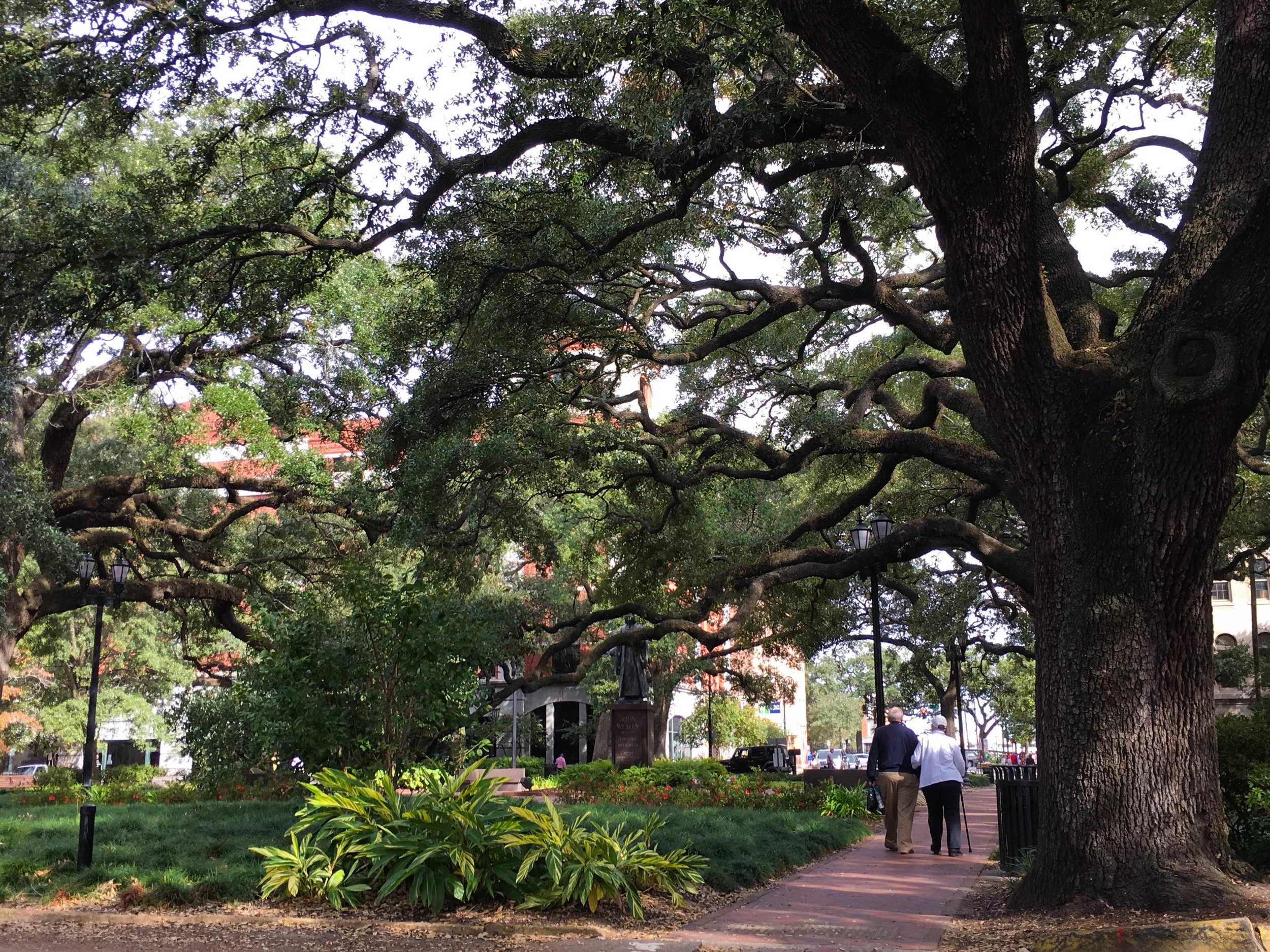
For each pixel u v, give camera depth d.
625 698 25.83
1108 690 7.47
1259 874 7.68
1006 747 70.12
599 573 28.28
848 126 10.70
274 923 7.59
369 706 11.65
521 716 40.28
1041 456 8.05
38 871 9.24
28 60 12.19
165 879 8.44
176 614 28.53
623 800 18.28
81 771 29.56
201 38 11.79
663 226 14.27
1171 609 7.52
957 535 14.80
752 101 10.47
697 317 16.89
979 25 7.57
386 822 8.55
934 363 15.13
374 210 12.90
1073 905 7.17
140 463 28.56
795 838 11.81
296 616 14.45
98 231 11.61
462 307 14.56
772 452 16.69
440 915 7.69
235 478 24.36
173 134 21.72
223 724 18.89
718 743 47.34
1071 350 8.22
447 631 11.13
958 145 7.99
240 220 12.59
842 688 92.06
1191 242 7.85
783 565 17.89
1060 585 7.88
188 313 19.30
